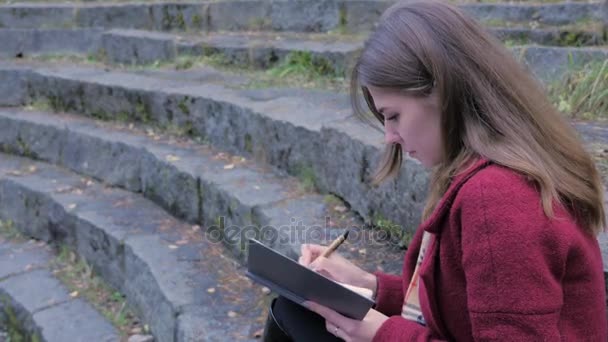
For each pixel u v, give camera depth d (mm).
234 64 5156
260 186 3307
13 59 6125
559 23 4473
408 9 1188
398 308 1656
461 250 1136
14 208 4336
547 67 3893
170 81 4773
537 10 4539
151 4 6074
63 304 3326
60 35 6207
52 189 4145
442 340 1239
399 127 1223
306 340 1587
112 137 4277
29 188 4191
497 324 1048
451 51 1124
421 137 1204
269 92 4254
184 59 5316
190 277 2932
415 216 2551
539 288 1040
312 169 3295
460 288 1167
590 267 1144
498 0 4902
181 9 5930
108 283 3502
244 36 5551
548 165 1106
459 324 1190
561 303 1073
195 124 4188
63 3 6719
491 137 1121
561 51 3875
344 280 1669
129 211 3760
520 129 1107
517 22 4609
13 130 4938
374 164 2766
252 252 1404
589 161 1166
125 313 3189
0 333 3523
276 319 1658
